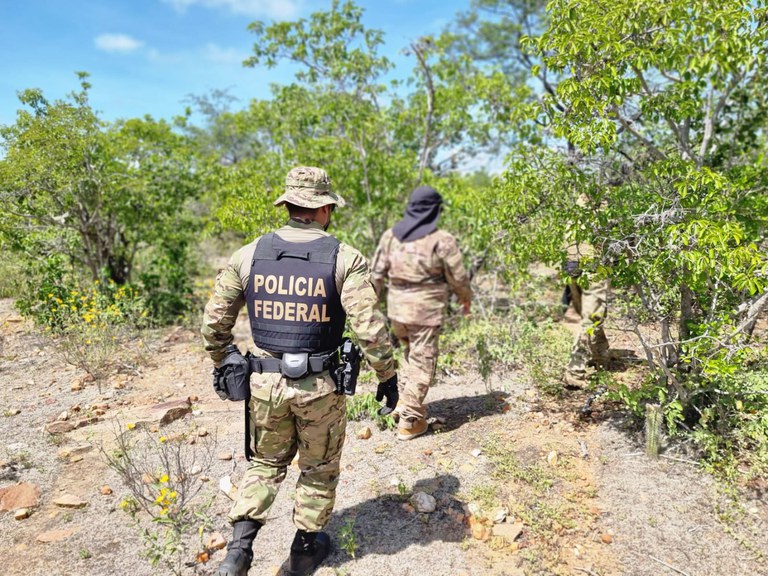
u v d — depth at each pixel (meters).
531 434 3.50
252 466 2.34
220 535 2.57
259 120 10.06
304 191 2.28
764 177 3.62
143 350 5.32
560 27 3.20
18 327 5.93
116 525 2.67
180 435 3.54
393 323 3.53
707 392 3.22
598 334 3.94
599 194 3.19
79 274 7.02
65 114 6.01
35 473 3.11
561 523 2.66
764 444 2.91
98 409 3.93
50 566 2.40
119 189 6.59
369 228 6.81
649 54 2.99
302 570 2.35
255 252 2.24
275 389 2.16
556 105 3.48
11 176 5.65
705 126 4.08
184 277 7.73
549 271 6.29
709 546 2.49
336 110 7.08
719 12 2.97
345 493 2.95
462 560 2.44
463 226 6.36
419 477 3.08
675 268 2.97
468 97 7.30
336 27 7.66
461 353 4.99
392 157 7.01
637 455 3.19
